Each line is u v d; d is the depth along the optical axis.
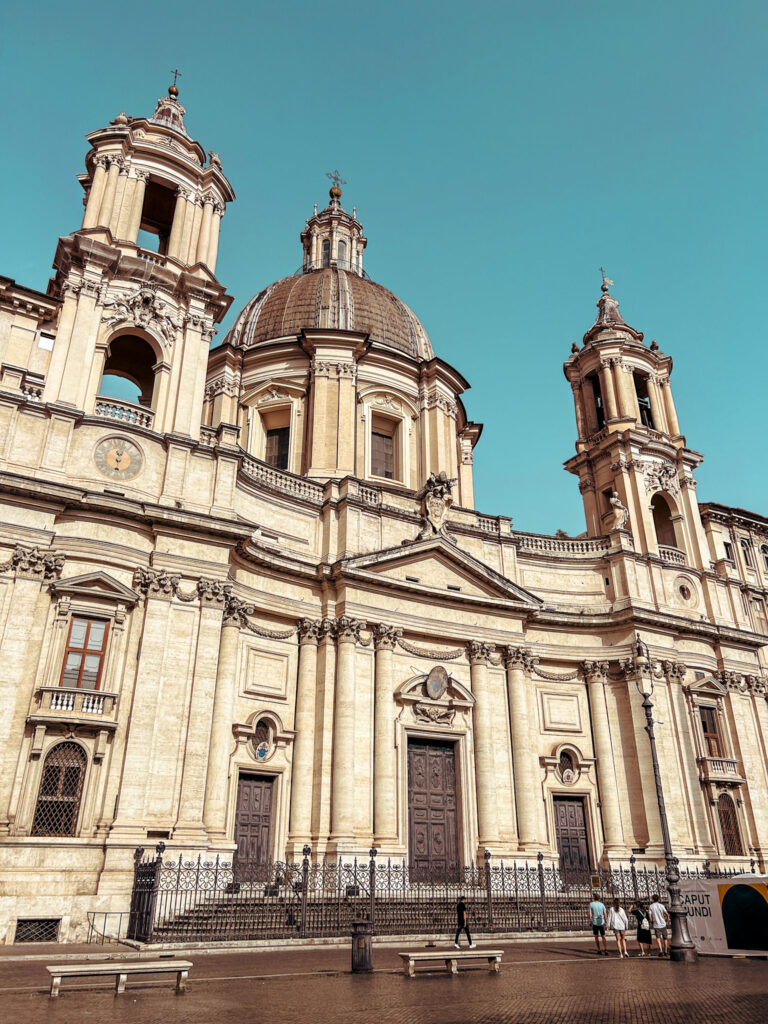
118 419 25.69
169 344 28.27
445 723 30.31
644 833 31.83
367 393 38.03
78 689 21.83
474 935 21.38
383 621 29.88
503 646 32.53
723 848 33.22
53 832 21.02
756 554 44.16
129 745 22.17
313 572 29.59
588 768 33.09
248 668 27.45
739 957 18.41
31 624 21.84
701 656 36.44
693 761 33.78
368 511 31.44
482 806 29.47
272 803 26.92
